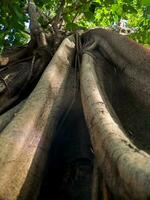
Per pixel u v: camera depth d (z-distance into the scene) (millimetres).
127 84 4375
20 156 3131
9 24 6164
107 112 3193
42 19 6512
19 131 3291
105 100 3594
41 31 6215
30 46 6117
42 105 3807
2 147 3084
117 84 4484
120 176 2355
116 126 2961
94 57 4844
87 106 3365
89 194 3305
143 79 4199
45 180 3430
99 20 8523
